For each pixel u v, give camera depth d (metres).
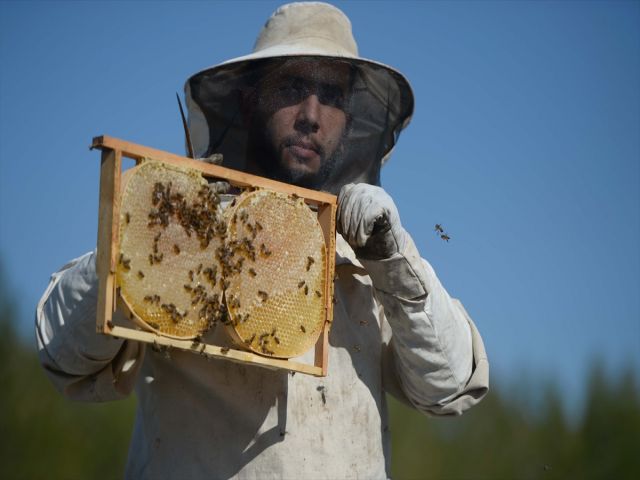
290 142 3.97
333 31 4.34
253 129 4.02
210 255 3.20
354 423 3.72
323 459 3.62
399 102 4.30
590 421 11.73
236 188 3.91
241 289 3.28
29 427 10.11
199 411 3.62
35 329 3.58
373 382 3.83
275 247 3.35
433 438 11.59
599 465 11.48
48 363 3.54
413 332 3.70
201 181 3.18
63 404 10.35
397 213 3.58
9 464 10.01
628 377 11.81
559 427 11.70
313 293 3.45
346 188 3.57
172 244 3.12
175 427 3.64
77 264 3.52
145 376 3.76
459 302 4.11
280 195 3.38
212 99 4.11
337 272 3.88
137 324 3.09
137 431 3.84
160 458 3.65
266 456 3.56
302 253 3.42
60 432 10.17
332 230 3.50
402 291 3.64
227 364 3.62
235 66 4.04
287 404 3.61
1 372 10.26
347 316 3.83
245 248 3.28
